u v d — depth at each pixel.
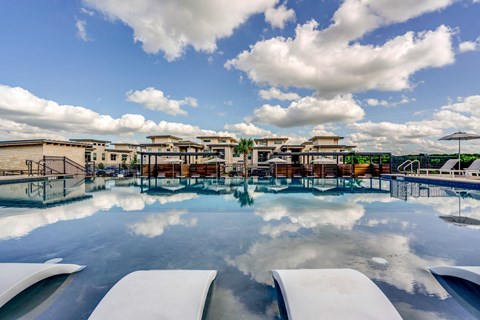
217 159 21.41
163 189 13.14
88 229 5.26
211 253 3.95
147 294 2.27
